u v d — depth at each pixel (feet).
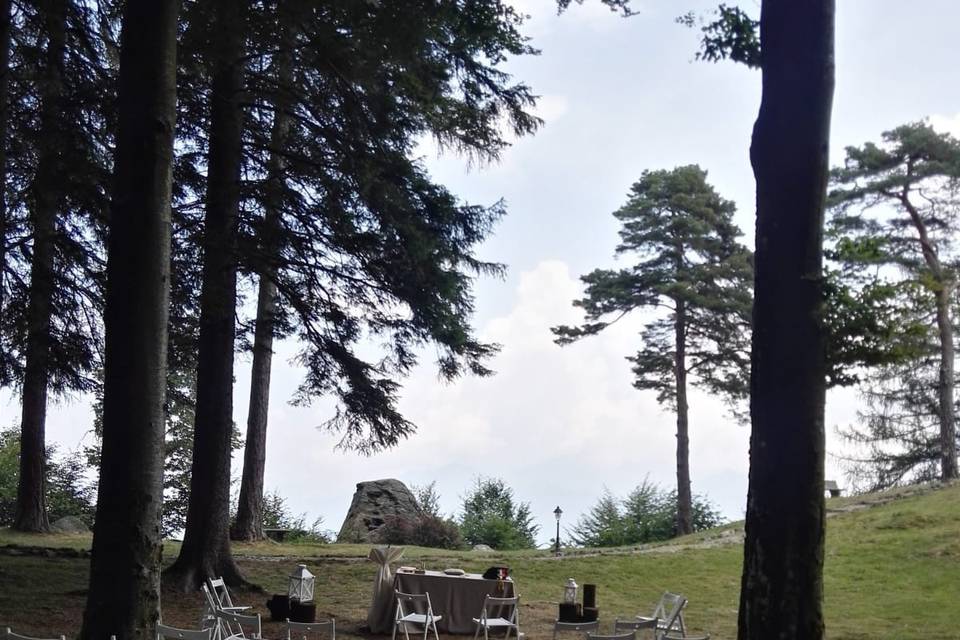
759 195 28.66
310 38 49.65
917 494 88.63
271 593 52.34
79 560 57.26
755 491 27.50
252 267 52.39
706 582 61.62
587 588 47.26
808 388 27.22
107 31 48.67
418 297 54.95
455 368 59.21
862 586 58.18
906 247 97.50
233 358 53.26
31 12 47.32
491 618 43.32
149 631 29.48
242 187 51.31
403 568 45.65
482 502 110.83
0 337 49.34
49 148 44.96
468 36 50.16
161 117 31.22
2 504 102.01
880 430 122.01
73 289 49.67
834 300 26.99
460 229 53.52
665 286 107.04
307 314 55.52
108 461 29.89
